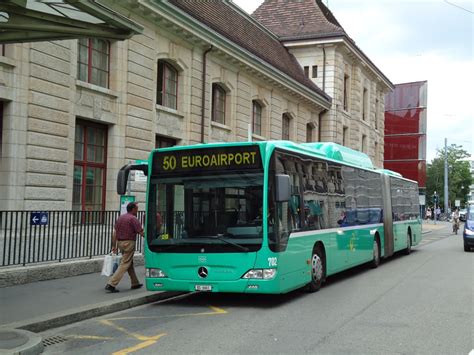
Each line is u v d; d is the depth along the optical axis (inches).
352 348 252.8
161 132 754.2
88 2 270.4
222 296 420.5
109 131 659.4
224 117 955.3
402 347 254.8
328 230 466.9
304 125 1299.2
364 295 415.2
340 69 1461.6
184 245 366.0
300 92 1207.6
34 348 250.7
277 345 259.3
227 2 1123.9
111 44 661.3
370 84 1785.2
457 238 1317.7
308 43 1421.0
